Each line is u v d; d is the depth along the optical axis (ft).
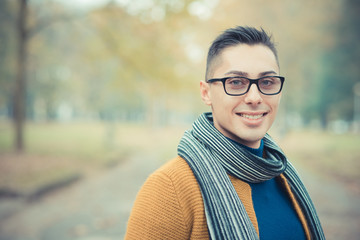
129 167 35.65
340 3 46.83
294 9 47.60
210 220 3.18
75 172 27.43
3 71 43.32
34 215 16.40
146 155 47.67
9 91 62.80
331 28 49.11
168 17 29.19
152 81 35.32
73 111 223.30
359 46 56.34
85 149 46.62
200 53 41.63
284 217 3.87
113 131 56.39
